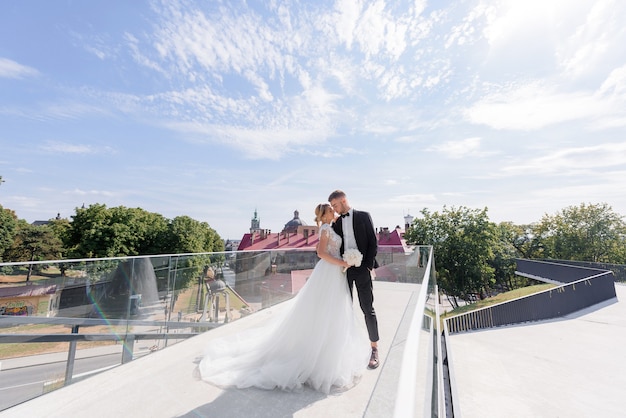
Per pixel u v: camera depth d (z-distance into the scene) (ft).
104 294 11.25
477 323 46.68
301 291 9.86
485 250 90.53
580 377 28.27
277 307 19.90
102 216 121.49
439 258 95.09
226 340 11.41
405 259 27.12
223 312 16.62
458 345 38.86
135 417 7.43
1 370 8.34
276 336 9.74
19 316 9.04
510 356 34.14
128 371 10.14
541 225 139.54
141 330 12.37
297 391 8.61
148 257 13.05
